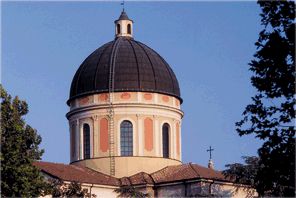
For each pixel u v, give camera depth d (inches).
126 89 2714.1
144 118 2719.0
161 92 2758.4
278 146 1702.8
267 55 1665.8
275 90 1681.8
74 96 2795.3
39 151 2110.0
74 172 2541.8
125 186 2514.8
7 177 1974.7
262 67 1680.6
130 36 2987.2
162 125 2755.9
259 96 1718.8
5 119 2065.7
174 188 2519.7
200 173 2534.5
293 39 1635.1
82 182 2425.0
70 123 2827.3
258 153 1733.5
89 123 2741.1
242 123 1742.1
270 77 1674.5
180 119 2869.1
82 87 2780.5
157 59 2864.2
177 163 2780.5
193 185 2469.2
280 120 1699.1
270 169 1721.2
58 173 2443.4
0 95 2102.6
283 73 1660.9
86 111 2755.9
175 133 2802.7
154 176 2635.3
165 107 2760.8
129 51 2824.8
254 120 1726.1
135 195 2486.5
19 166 1996.8
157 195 2556.6
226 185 2544.3
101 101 2728.8
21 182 1975.9
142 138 2701.8
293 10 1637.6
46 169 2443.4
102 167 2674.7
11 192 1967.3
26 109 2164.1
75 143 2780.5
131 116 2709.2
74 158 2773.1
